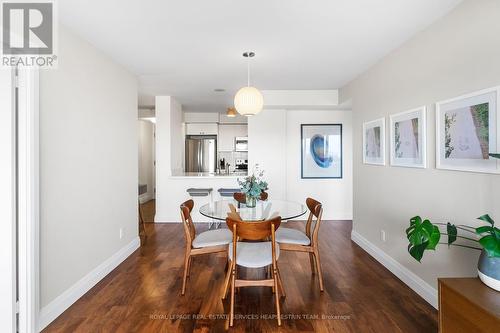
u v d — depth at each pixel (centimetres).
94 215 270
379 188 320
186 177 508
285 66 339
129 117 353
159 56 303
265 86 440
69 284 231
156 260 328
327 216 540
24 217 187
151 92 479
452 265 207
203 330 197
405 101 266
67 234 229
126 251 337
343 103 450
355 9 208
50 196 210
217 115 712
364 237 364
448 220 210
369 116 345
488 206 175
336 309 222
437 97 221
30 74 189
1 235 181
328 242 395
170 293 249
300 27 237
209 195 510
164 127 510
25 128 187
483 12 177
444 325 150
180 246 379
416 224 163
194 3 199
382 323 204
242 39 261
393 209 290
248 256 219
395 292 250
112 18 219
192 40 262
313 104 468
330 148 541
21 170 186
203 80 401
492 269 141
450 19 207
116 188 316
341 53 295
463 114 192
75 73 242
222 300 237
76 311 221
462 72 195
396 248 284
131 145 358
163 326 201
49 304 207
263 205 318
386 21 226
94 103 271
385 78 305
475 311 128
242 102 276
